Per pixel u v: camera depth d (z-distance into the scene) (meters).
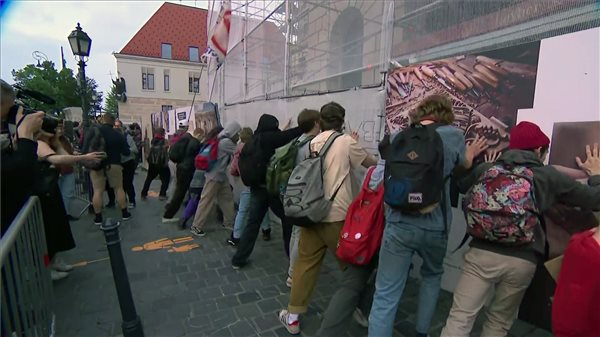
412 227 1.89
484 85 2.64
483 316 2.63
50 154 2.95
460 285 1.95
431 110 2.02
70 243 3.19
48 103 2.98
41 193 2.78
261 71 6.42
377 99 3.54
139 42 31.33
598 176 1.93
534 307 2.49
